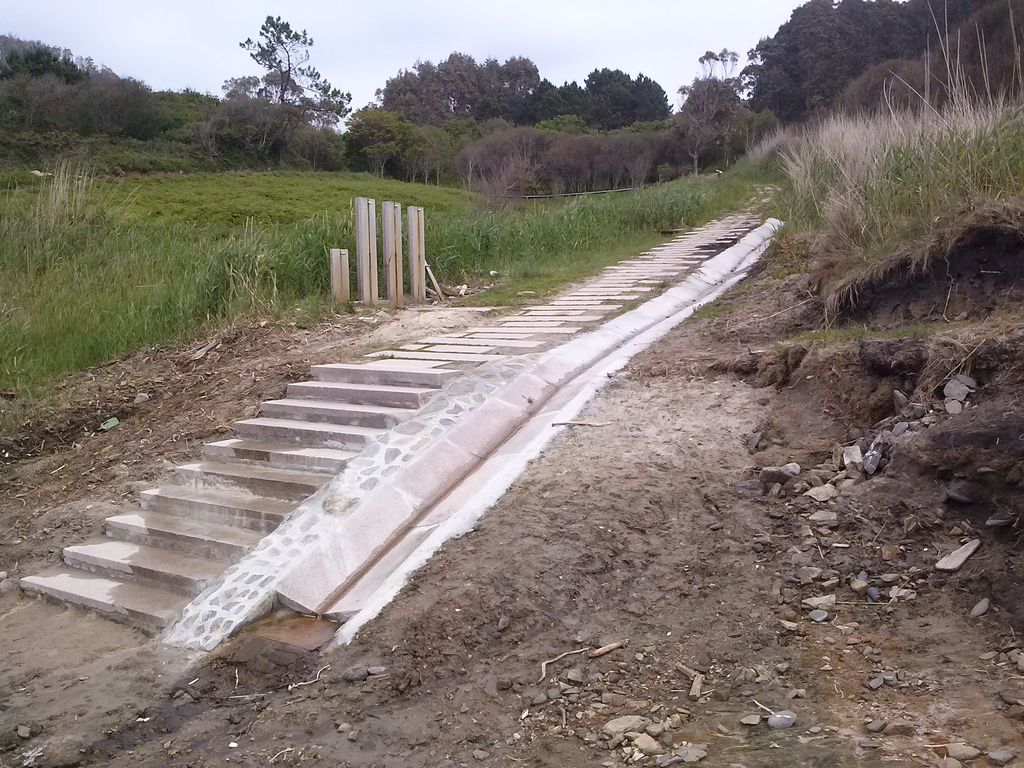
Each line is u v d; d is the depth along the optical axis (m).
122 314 11.43
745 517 5.36
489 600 4.76
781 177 27.78
